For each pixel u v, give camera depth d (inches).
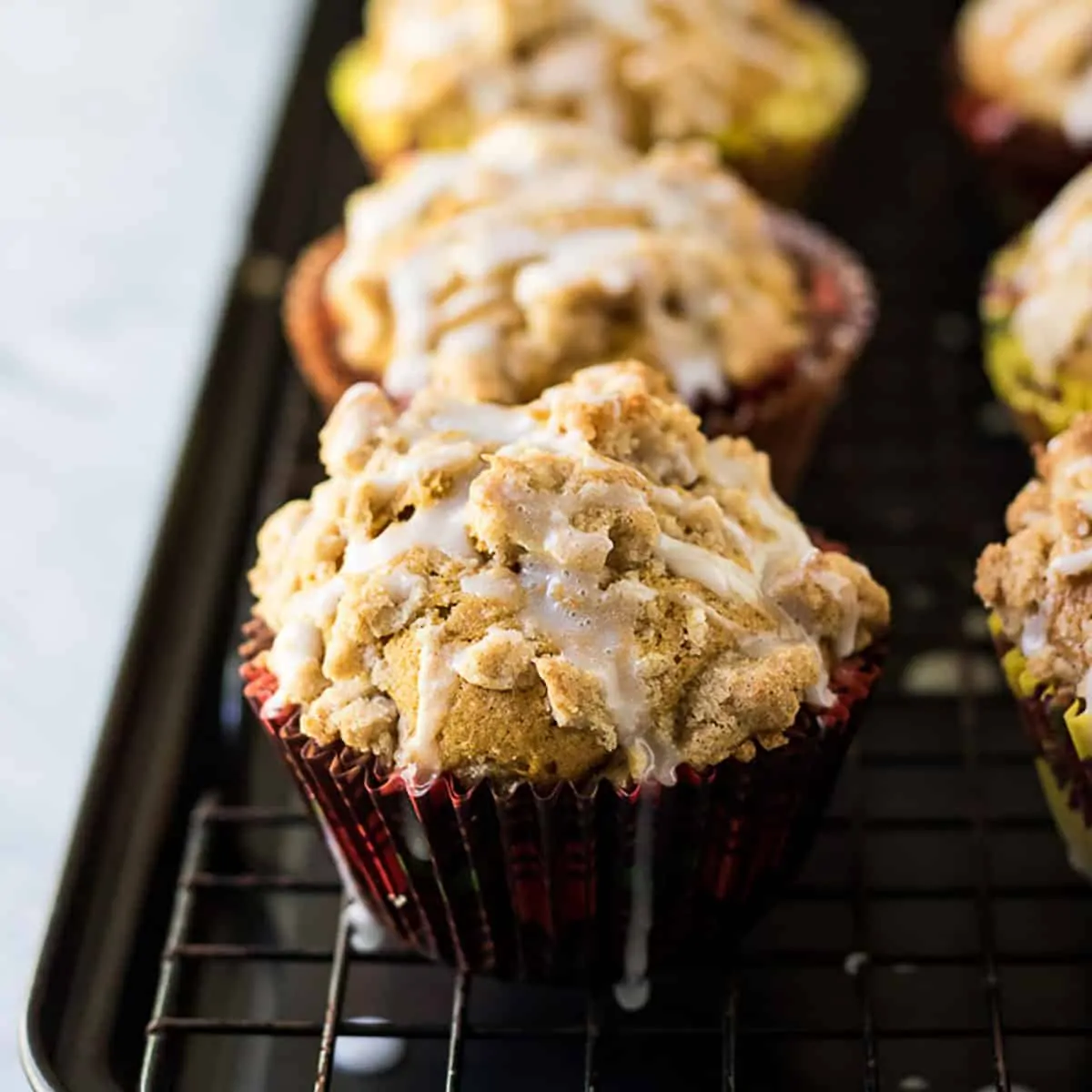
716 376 16.2
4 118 21.8
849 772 15.7
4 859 14.9
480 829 13.5
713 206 16.9
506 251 16.3
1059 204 17.2
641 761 13.2
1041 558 14.0
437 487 13.7
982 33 20.2
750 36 19.6
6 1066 14.0
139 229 20.3
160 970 14.5
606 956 14.3
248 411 17.6
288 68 21.1
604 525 13.5
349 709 13.4
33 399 18.5
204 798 15.4
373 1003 14.7
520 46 18.9
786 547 14.0
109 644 16.4
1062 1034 13.8
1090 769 13.8
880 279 20.2
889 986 14.7
